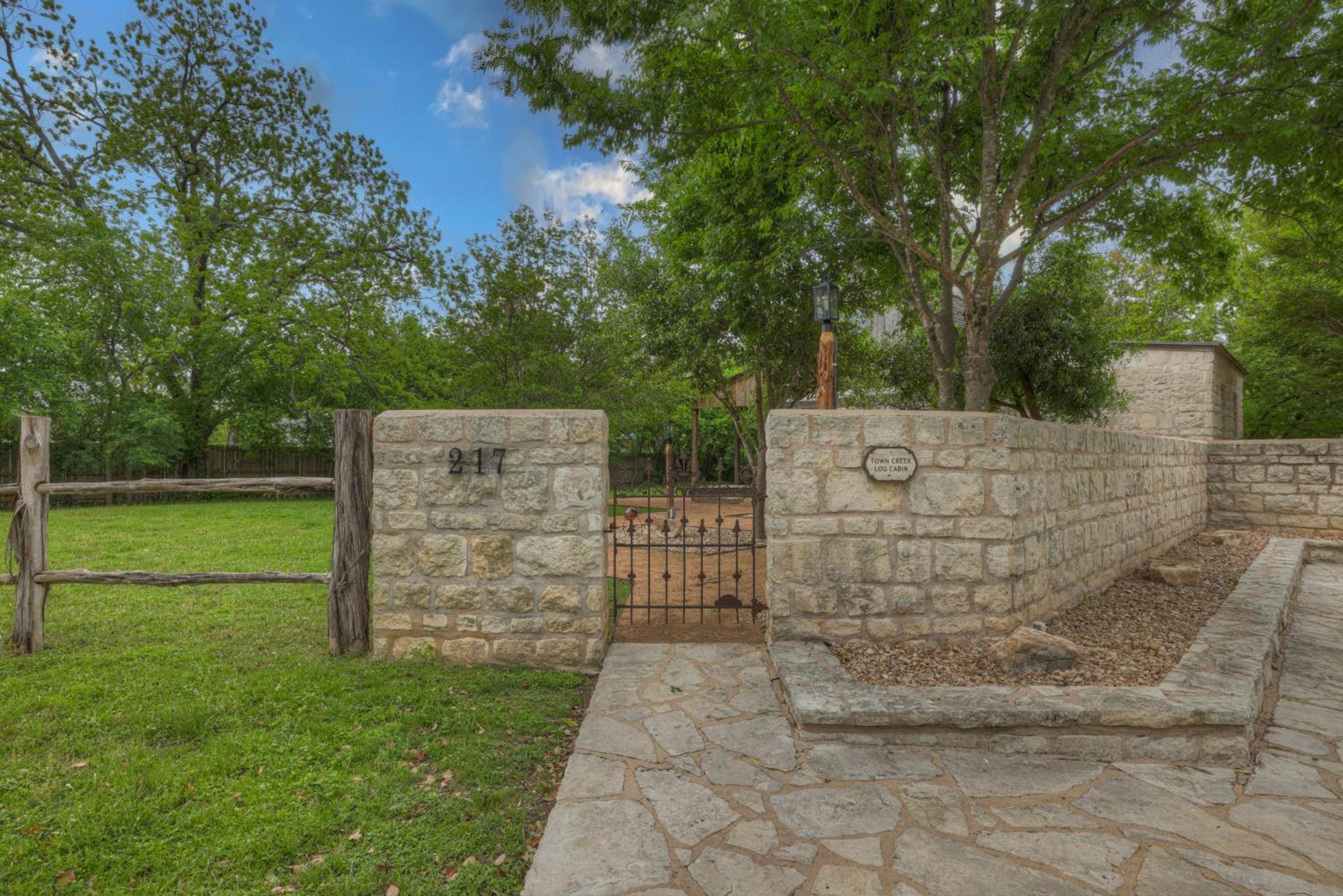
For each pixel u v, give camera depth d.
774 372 9.89
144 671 3.99
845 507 4.40
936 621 4.37
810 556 4.42
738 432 10.77
